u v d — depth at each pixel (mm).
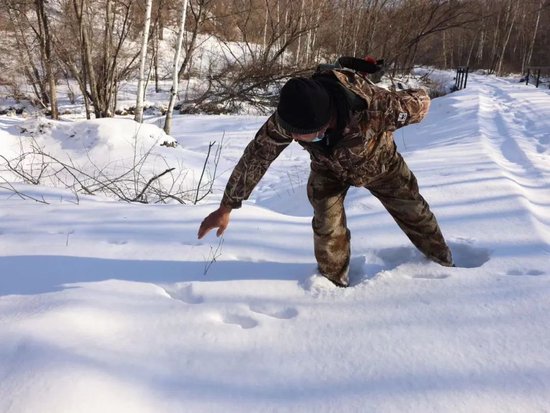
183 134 13633
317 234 2801
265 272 3096
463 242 3488
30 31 20031
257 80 18234
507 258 3156
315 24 19641
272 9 20516
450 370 2096
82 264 3176
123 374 2021
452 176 5344
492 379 2027
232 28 21906
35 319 2326
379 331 2412
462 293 2738
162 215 4223
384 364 2158
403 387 2004
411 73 27578
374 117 2342
